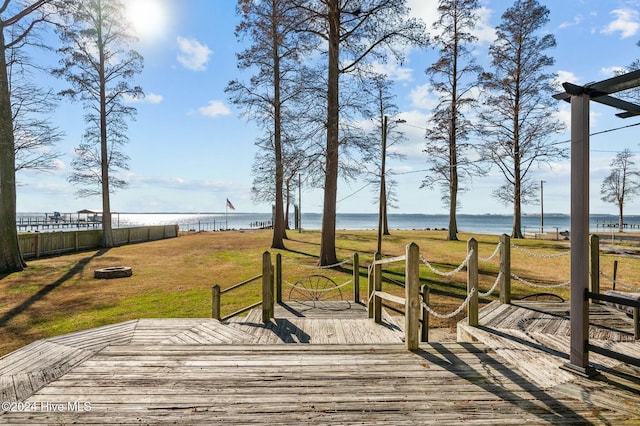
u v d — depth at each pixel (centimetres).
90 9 2214
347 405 370
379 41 1528
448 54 2698
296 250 2211
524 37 2673
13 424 343
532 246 2347
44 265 1734
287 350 520
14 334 738
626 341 563
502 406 369
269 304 746
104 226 2603
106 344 577
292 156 1587
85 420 347
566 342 548
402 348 527
